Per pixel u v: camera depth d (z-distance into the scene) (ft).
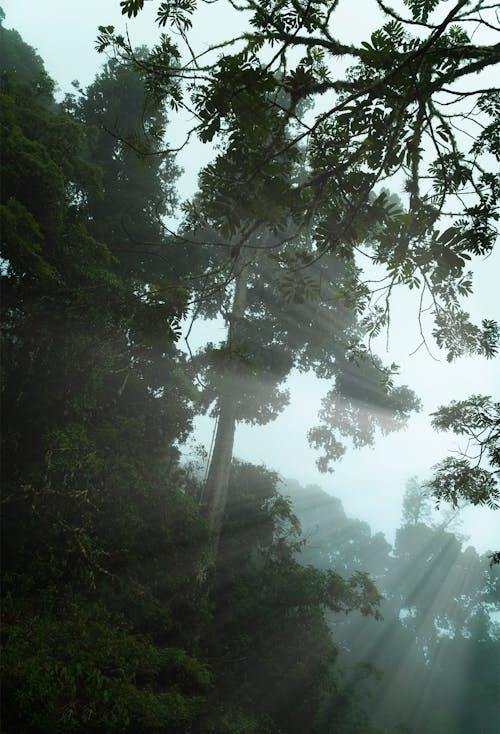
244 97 12.01
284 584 63.72
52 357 44.14
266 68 11.78
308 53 12.34
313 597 62.90
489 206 12.93
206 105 12.43
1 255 39.68
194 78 12.19
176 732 35.37
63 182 44.21
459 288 15.96
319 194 13.35
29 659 27.99
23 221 39.11
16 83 52.34
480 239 12.96
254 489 76.69
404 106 12.05
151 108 14.03
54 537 40.93
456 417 39.09
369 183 12.98
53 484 41.91
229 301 69.21
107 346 44.16
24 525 40.14
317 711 64.13
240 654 56.39
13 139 42.06
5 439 41.83
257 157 12.95
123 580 44.39
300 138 12.54
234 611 59.52
